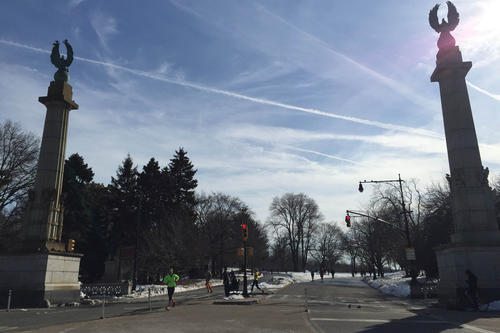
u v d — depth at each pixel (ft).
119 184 181.27
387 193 173.78
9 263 75.51
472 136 75.05
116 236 172.76
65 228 156.04
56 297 75.05
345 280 198.29
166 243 157.79
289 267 413.80
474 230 70.38
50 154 83.71
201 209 223.92
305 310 57.21
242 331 36.22
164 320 44.98
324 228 358.23
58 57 90.74
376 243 207.92
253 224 279.90
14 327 41.01
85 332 35.94
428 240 122.83
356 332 36.35
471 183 72.79
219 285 160.15
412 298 89.35
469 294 59.77
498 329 38.50
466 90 77.61
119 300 86.28
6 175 129.49
